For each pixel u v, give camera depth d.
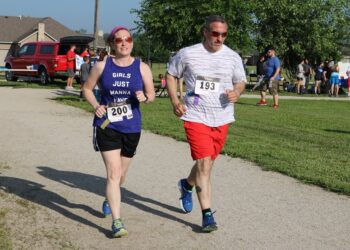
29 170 7.78
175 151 9.52
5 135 10.74
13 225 5.31
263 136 11.65
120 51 5.05
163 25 27.52
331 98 27.59
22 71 28.73
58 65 27.55
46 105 16.89
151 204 6.25
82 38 28.41
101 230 5.29
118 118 5.12
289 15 36.25
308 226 5.58
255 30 36.59
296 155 9.23
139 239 5.07
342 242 5.14
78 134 11.10
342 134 12.59
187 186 5.83
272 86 19.23
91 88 5.22
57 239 4.98
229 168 8.21
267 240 5.14
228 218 5.77
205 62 5.25
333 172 7.90
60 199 6.34
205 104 5.27
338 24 38.88
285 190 6.98
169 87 5.36
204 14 27.05
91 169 7.97
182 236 5.19
